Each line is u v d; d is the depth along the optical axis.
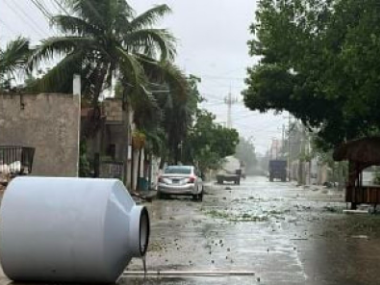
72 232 8.14
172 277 9.30
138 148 35.81
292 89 27.48
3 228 8.30
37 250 8.20
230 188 53.56
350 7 18.53
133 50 27.28
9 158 19.59
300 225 17.92
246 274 9.61
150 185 41.12
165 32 26.95
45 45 25.33
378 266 10.59
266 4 20.44
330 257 11.58
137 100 26.36
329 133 29.64
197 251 12.10
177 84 27.98
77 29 26.00
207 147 64.50
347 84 18.64
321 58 19.22
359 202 24.92
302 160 76.25
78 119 22.22
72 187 8.44
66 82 25.98
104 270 8.20
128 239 8.52
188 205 25.95
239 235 14.98
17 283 8.54
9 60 24.95
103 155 30.23
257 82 28.11
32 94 22.30
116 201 8.44
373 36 16.61
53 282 8.49
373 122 25.69
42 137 22.22
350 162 25.50
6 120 22.34
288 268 10.26
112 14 26.02
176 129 42.59
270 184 73.88
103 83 27.16
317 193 44.88
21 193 8.41
